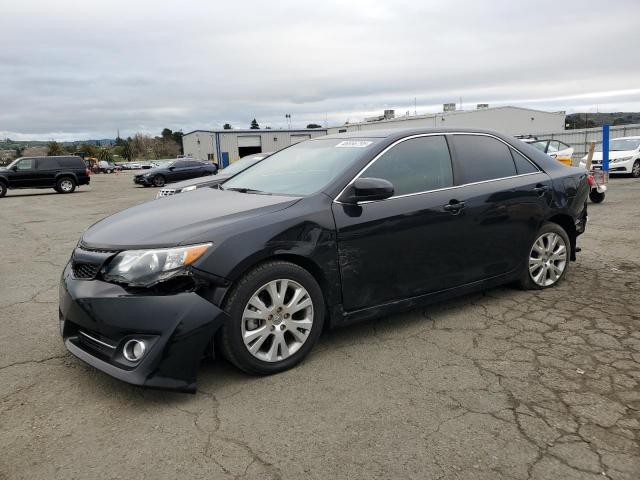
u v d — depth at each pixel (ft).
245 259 10.06
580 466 7.73
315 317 11.15
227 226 10.30
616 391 9.93
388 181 12.03
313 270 11.29
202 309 9.56
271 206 11.19
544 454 8.02
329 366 11.18
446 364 11.21
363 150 12.79
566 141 99.55
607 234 25.25
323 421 9.05
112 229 11.05
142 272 9.52
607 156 46.78
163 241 9.84
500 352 11.78
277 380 10.57
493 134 15.24
